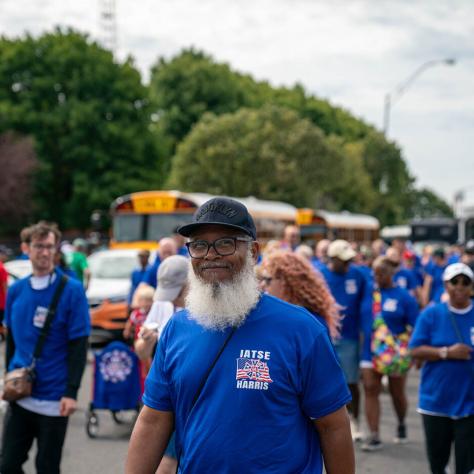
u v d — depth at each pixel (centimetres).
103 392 795
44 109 4638
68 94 4728
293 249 1282
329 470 275
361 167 6969
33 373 472
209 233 275
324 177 4881
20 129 4638
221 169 4728
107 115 4725
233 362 263
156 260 944
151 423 281
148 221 2028
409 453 734
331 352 274
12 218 4456
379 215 7606
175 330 280
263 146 4672
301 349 267
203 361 267
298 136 4784
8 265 1530
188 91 6606
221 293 266
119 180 4578
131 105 4788
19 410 479
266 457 258
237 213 276
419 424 867
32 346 480
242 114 4934
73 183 4688
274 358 263
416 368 564
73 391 475
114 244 2039
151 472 282
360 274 793
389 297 750
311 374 268
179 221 2012
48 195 4844
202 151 4816
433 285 1496
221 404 261
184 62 6862
